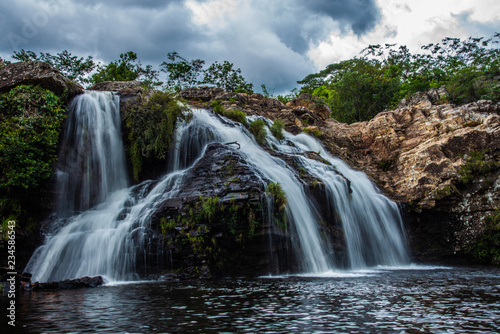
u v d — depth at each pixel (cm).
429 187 2119
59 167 1606
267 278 1250
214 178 1484
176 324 605
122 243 1291
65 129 1697
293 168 1819
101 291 972
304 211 1560
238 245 1366
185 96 2725
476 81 4344
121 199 1612
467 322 605
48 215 1504
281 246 1398
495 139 2205
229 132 2025
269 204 1393
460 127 2453
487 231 2020
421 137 2523
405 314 664
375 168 2555
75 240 1315
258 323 607
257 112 2677
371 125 2794
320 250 1531
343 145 2758
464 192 2111
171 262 1293
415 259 2034
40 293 952
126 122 1825
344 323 603
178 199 1404
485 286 1016
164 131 1795
